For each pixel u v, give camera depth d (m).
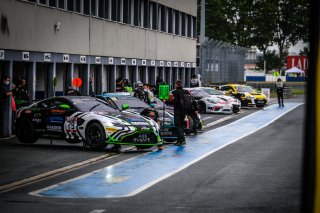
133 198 10.04
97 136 17.50
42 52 27.56
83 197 10.18
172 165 14.67
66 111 18.16
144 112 20.44
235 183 11.66
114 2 38.28
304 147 3.72
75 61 31.91
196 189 10.93
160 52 48.94
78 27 32.19
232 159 15.97
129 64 41.38
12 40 24.34
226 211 8.75
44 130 18.56
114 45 38.22
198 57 61.56
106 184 11.64
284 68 134.00
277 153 17.50
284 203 9.41
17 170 13.42
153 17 47.22
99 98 21.03
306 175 3.70
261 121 32.91
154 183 11.73
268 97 60.28
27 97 22.73
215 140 21.97
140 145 17.75
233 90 46.72
